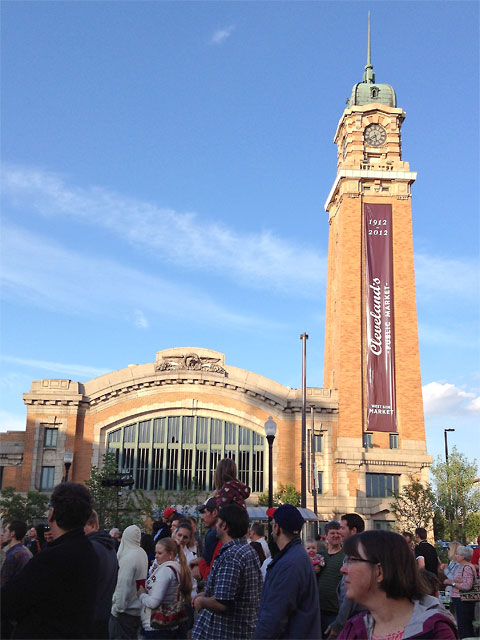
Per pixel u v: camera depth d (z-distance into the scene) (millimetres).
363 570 4012
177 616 9164
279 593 6242
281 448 52656
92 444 51406
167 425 52656
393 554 4004
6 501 43906
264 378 53875
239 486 8531
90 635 5375
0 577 8992
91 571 5375
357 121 63250
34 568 5152
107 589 7770
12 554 9070
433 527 53094
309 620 6309
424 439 54344
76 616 5180
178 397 53000
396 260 59031
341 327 56719
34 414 51281
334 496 51531
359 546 4070
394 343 56906
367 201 60656
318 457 52875
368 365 56125
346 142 64562
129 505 41406
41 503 44188
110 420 52062
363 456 52531
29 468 50094
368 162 62594
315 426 53312
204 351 53969
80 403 51875
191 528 11086
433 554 14367
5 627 5746
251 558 6922
